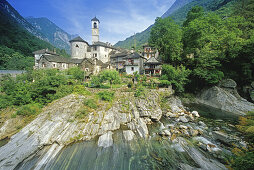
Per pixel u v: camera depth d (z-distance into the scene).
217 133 14.97
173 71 27.77
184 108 25.09
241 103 24.19
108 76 25.39
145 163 10.95
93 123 16.31
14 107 17.53
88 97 20.84
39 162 10.96
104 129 15.84
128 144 13.53
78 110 17.44
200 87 31.44
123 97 22.44
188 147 12.71
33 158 11.41
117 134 15.33
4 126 15.16
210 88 28.61
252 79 26.11
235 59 26.86
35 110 17.38
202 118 20.58
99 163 10.98
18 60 46.31
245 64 25.27
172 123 18.59
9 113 16.81
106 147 12.97
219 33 27.64
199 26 27.61
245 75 26.34
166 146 13.16
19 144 12.57
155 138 14.64
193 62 30.98
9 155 11.30
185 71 27.42
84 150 12.59
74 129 14.96
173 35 34.12
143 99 22.20
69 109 17.42
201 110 24.45
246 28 28.06
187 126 17.22
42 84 20.14
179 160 11.10
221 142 13.57
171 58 34.47
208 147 12.28
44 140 13.09
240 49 24.61
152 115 19.28
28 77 25.38
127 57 39.47
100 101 20.70
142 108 20.20
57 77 21.69
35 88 19.86
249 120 13.78
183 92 32.94
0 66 42.28
